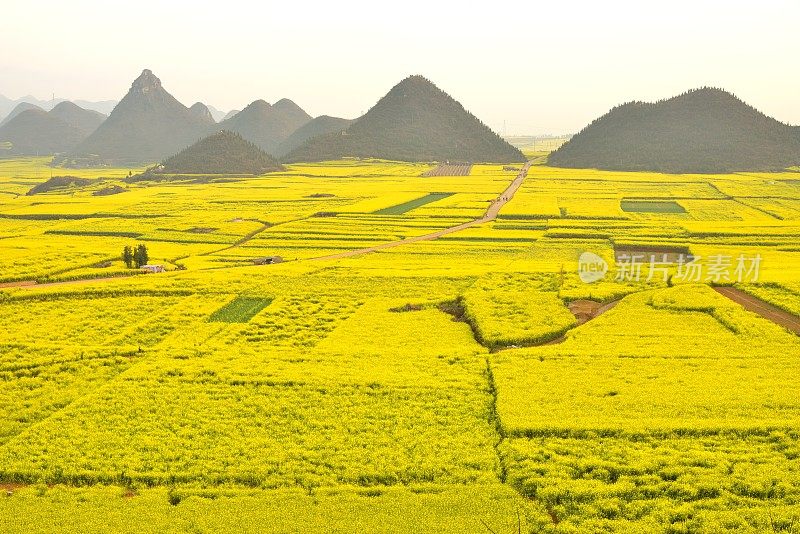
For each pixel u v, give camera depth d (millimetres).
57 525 36312
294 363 61469
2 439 47281
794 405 50094
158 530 35844
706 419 48000
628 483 40031
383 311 80125
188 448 45219
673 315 75500
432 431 47375
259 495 39438
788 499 38094
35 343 67938
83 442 46094
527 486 40188
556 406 50375
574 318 75688
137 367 60344
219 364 61062
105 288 89688
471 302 82000
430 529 35812
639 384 54688
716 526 35656
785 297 82438
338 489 39938
